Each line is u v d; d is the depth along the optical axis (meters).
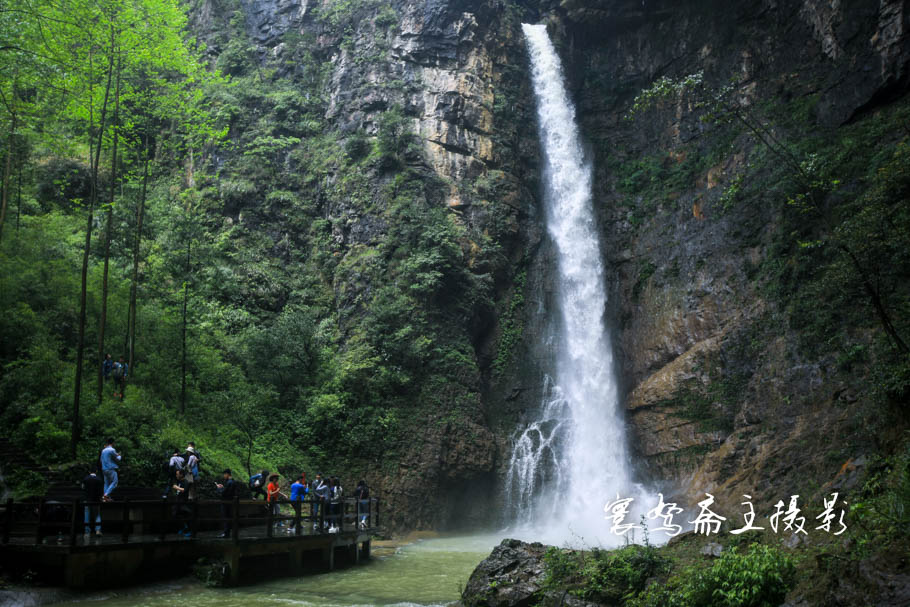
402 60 40.62
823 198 29.42
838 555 9.44
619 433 35.34
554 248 40.88
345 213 37.53
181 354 28.81
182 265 32.75
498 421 35.69
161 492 19.25
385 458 30.91
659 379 33.91
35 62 22.84
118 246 31.64
